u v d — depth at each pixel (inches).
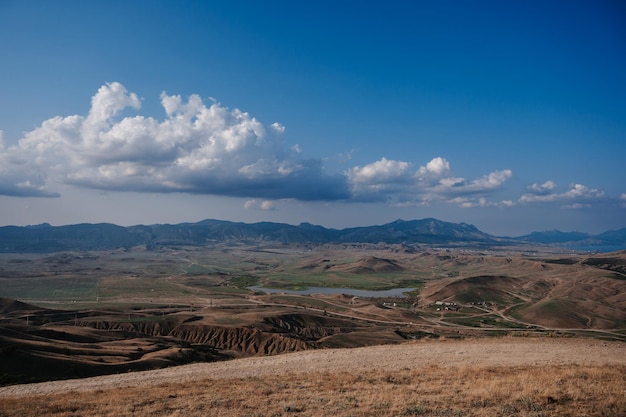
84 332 5339.6
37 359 2878.9
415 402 813.2
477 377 1014.4
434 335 6432.1
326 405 831.7
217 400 904.3
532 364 1155.9
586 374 981.2
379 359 1347.2
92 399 1032.8
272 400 890.1
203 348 4685.0
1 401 1074.1
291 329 6884.8
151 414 840.9
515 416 708.7
